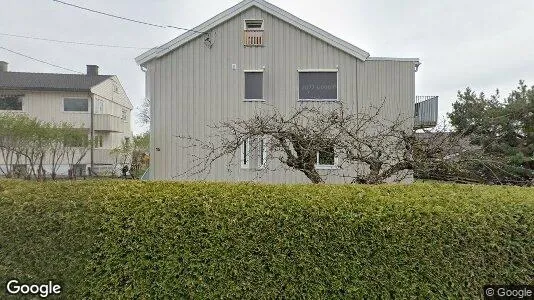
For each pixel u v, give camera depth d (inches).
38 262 91.9
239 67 472.7
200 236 88.9
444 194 100.8
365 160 162.7
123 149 836.6
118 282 89.5
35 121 643.5
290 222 88.4
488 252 87.3
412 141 167.2
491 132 448.8
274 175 431.5
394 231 87.1
